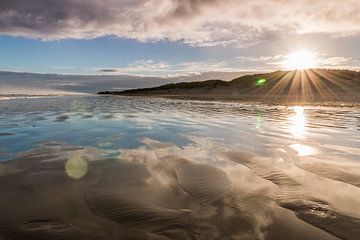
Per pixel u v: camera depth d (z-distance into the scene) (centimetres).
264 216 376
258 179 515
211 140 870
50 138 875
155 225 353
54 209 393
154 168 577
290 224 354
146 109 2053
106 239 322
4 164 595
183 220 365
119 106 2356
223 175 534
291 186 480
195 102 3156
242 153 704
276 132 1024
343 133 1006
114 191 457
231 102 3125
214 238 325
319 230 341
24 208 396
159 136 930
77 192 452
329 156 679
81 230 340
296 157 667
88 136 913
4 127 1084
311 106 2458
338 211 389
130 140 857
